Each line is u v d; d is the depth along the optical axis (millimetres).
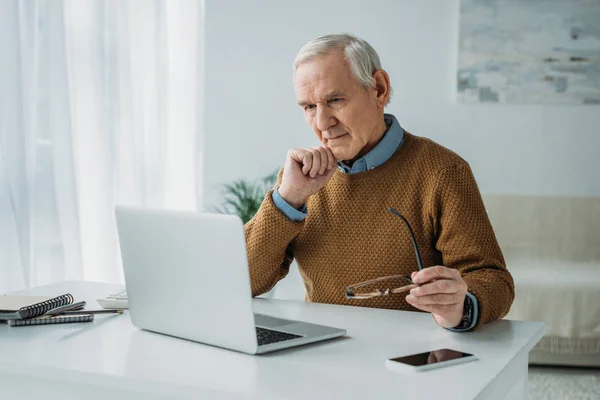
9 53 2479
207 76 4488
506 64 4242
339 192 1654
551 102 4230
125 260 1303
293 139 4469
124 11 3164
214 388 985
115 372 1059
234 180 4516
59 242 2691
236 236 1107
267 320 1361
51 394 1139
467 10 4230
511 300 1446
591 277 3516
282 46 4426
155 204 3496
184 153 3914
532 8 4199
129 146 3197
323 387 992
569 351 3336
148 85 3445
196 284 1191
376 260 1615
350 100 1567
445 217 1551
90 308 1504
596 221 4086
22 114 2523
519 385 1277
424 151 1619
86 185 2998
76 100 2924
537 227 4105
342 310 1513
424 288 1210
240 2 4430
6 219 2508
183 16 3875
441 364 1094
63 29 2729
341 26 4371
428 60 4309
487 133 4305
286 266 1735
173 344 1222
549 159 4273
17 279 2525
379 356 1154
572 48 4195
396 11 4316
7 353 1159
